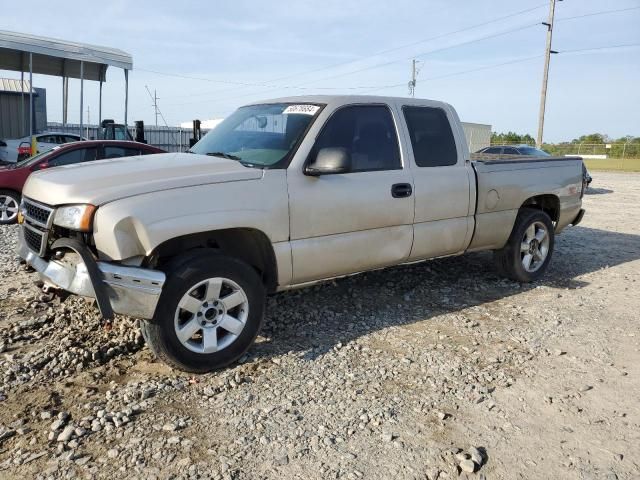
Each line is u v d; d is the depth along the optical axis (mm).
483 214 5535
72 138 19375
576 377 3926
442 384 3762
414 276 6355
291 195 4086
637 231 10398
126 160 4316
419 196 4887
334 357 4145
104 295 3402
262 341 4398
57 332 4367
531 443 3098
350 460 2879
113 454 2844
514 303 5586
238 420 3221
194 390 3572
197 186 3709
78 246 3449
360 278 6148
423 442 3068
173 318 3604
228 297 3832
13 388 3498
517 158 6473
